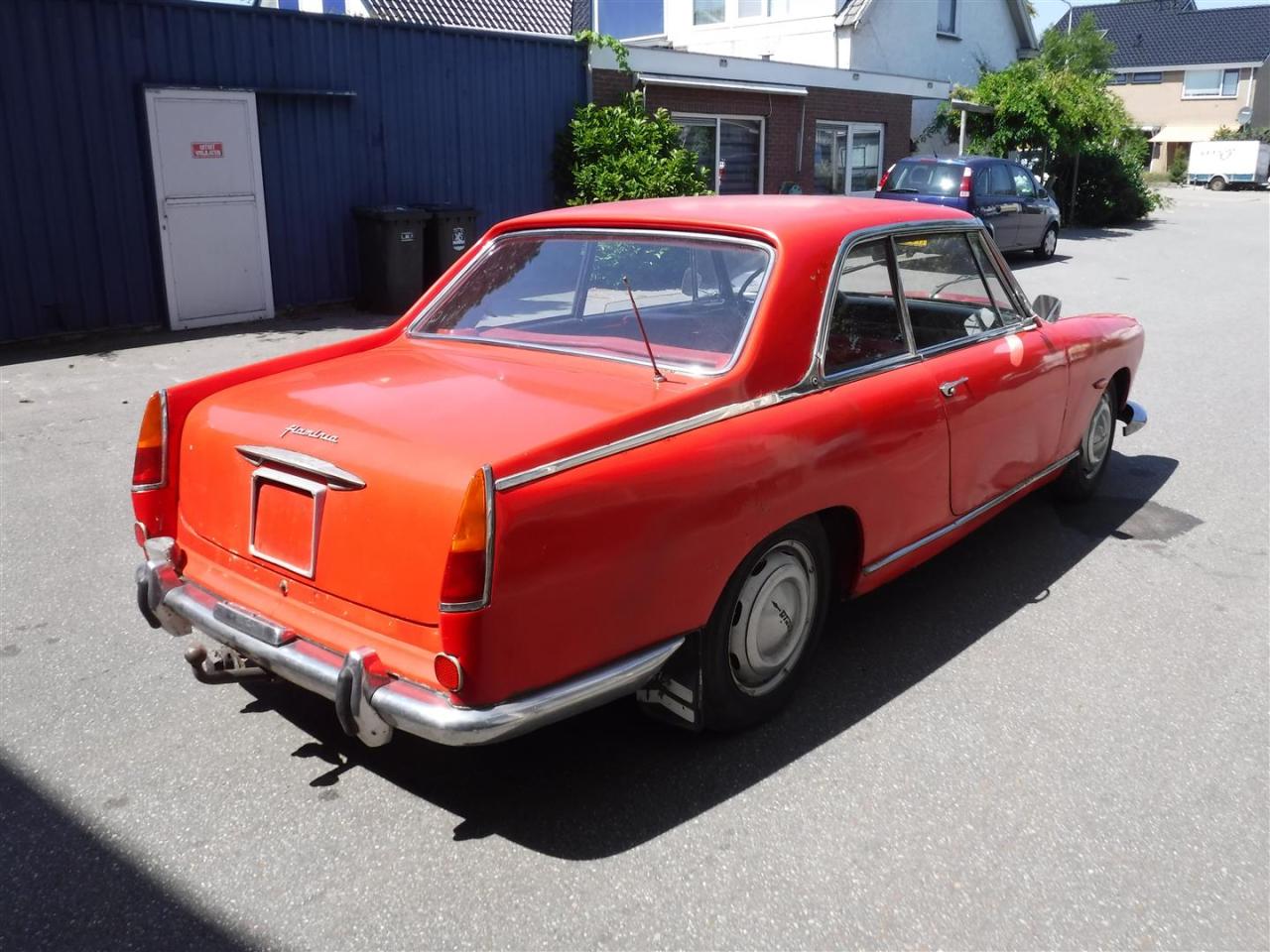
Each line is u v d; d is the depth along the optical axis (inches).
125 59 409.4
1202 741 135.9
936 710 143.1
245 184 451.8
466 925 103.0
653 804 122.3
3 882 108.7
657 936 101.6
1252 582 187.2
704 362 130.7
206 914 104.3
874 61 906.7
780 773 128.4
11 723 138.9
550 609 105.3
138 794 123.7
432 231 497.0
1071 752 133.1
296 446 117.1
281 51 455.2
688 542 115.9
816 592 140.6
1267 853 114.1
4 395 320.2
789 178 753.6
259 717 141.4
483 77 536.4
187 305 441.7
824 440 132.2
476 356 147.8
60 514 218.5
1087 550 201.9
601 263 148.7
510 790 125.3
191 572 130.8
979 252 175.5
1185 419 303.3
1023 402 177.8
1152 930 102.7
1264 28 2316.7
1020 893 107.6
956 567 193.6
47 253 400.8
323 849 114.4
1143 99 2432.3
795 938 101.3
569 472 106.2
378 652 109.5
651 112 636.1
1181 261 733.3
